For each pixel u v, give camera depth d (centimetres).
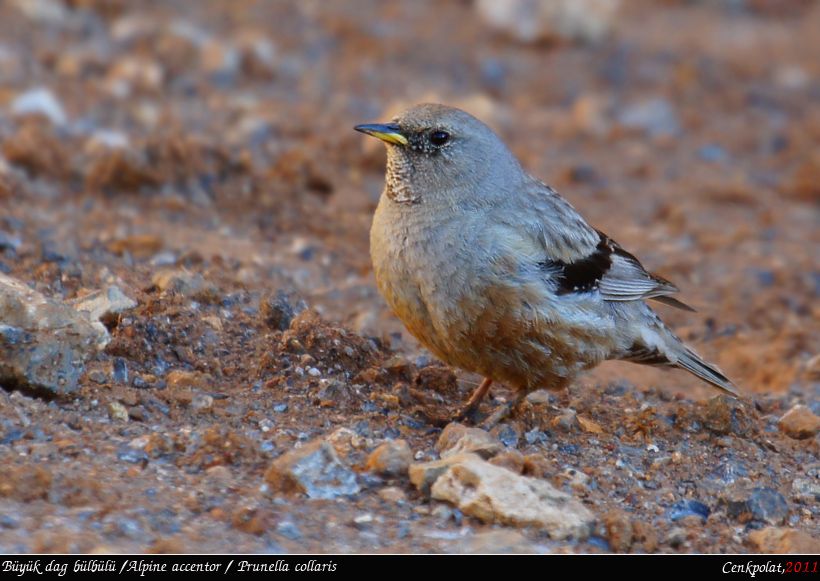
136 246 1421
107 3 2588
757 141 2584
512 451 995
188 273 1298
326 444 941
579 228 1152
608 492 1015
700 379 1328
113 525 827
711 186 2231
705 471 1077
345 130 2142
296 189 1789
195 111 2106
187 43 2378
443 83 2623
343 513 895
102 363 1077
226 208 1688
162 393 1044
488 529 896
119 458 933
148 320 1150
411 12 3130
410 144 1100
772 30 3566
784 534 925
